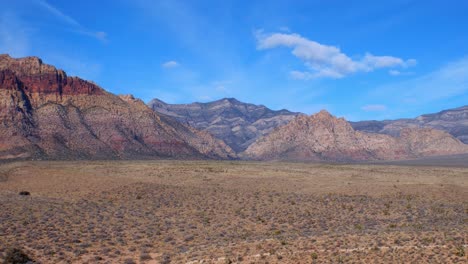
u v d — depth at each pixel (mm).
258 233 44188
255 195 70812
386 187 79938
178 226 48188
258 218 51969
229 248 35812
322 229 45500
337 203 63625
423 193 72875
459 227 41156
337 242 35438
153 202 64062
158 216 54406
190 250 36938
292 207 60625
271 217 53125
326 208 59938
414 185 82062
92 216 52219
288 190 80312
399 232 39125
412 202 65125
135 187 74375
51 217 50062
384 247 33312
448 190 75062
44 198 65812
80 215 52469
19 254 33531
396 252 31359
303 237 38812
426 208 59719
